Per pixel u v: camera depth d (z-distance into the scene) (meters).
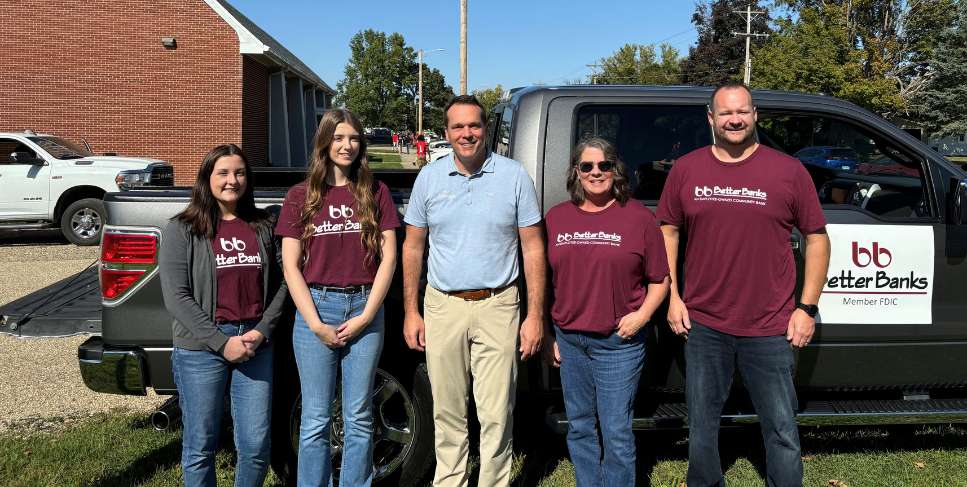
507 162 2.98
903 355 3.54
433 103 73.38
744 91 2.81
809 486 3.46
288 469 3.37
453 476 3.15
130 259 3.13
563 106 3.42
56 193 11.02
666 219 3.08
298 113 28.58
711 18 61.22
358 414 2.98
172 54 18.73
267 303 2.94
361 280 2.90
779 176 2.84
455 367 3.05
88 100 18.47
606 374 3.01
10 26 17.92
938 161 3.49
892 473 3.61
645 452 3.90
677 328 3.08
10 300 7.16
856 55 32.22
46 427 4.18
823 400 3.62
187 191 3.27
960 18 34.16
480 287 2.96
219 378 2.87
